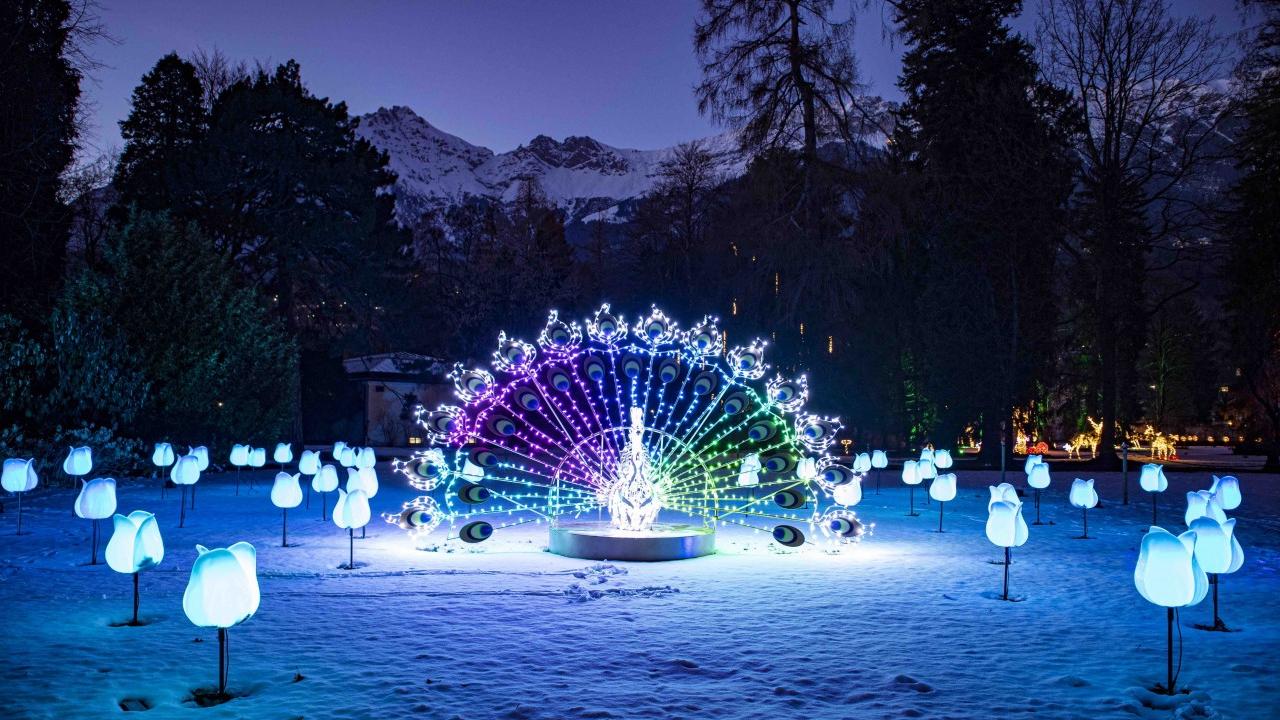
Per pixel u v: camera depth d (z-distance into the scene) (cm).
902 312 4244
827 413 4175
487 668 704
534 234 4931
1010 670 709
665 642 796
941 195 3959
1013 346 3762
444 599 994
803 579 1150
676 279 5200
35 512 1833
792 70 3456
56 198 3053
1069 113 3834
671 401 2623
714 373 1623
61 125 2866
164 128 4528
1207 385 7994
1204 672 702
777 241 3409
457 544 1477
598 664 720
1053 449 6172
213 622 615
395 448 4978
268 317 3981
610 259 6831
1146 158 3747
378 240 4378
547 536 1589
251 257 4122
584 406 2578
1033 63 3938
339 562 1264
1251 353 4047
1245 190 3497
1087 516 1958
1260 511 2059
